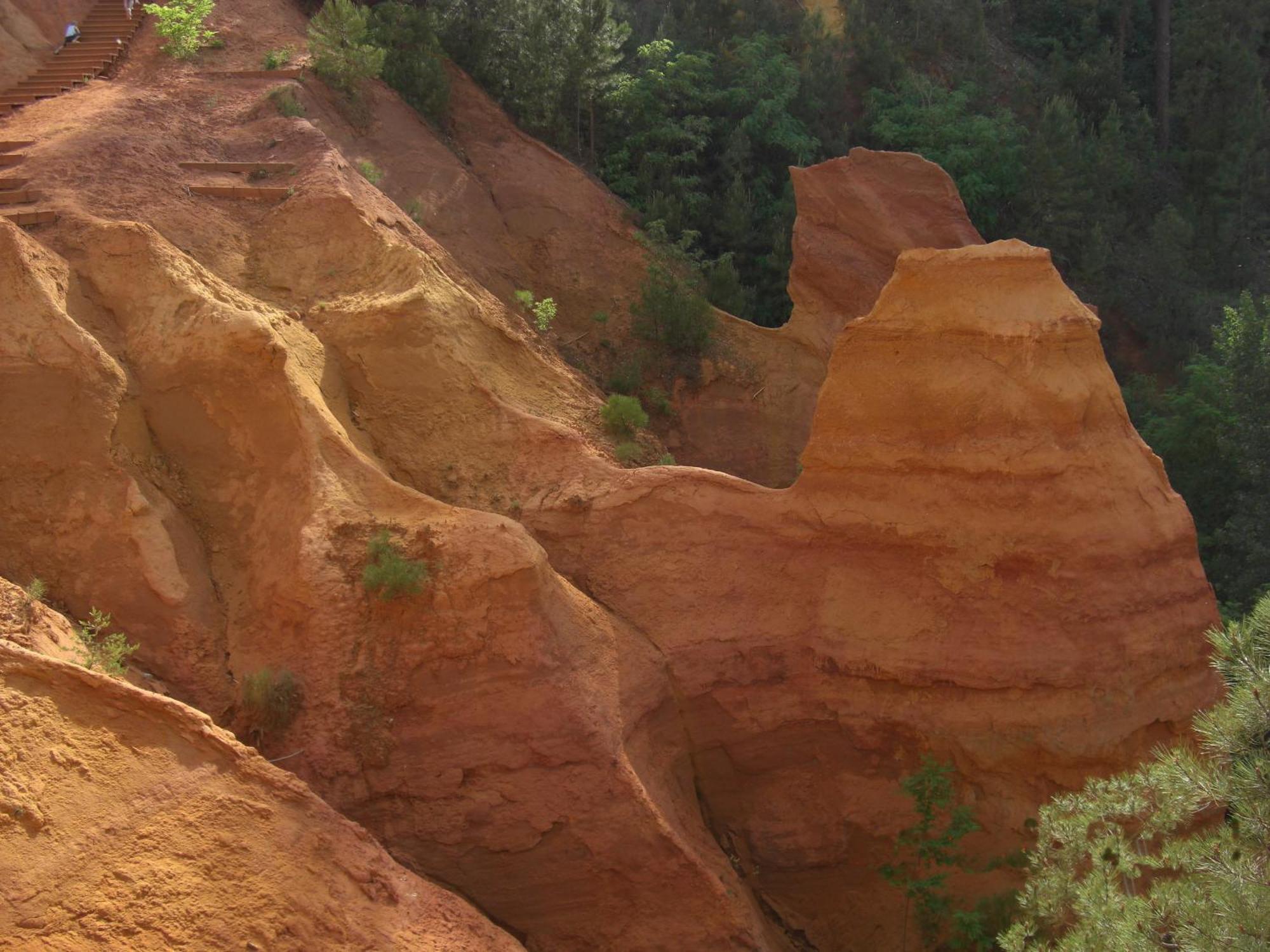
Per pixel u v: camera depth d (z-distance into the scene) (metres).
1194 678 15.02
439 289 17.47
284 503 14.92
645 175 27.55
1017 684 14.59
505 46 27.22
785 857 15.39
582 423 17.61
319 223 18.30
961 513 14.92
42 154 18.41
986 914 14.10
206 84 22.44
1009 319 14.91
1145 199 33.81
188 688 13.67
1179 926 9.94
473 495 16.23
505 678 13.88
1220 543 23.36
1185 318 30.05
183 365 15.37
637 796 13.66
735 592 15.81
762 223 28.16
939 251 15.34
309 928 10.44
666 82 28.36
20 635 11.88
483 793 13.65
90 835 9.95
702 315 22.94
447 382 16.80
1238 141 33.75
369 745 13.60
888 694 15.22
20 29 23.72
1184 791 10.30
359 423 16.36
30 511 14.27
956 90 32.81
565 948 13.48
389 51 24.80
